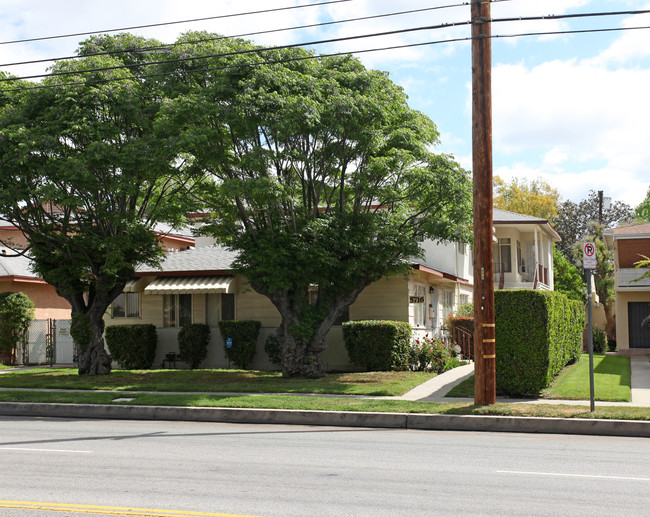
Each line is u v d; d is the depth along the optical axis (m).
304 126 16.39
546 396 14.80
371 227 18.50
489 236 13.48
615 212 56.81
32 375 20.58
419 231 18.98
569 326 20.66
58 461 8.90
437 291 27.42
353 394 15.44
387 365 20.00
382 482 7.62
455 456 9.34
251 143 17.27
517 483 7.57
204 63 16.91
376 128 17.41
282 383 17.33
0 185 17.34
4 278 26.81
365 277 19.08
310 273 17.73
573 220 56.88
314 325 18.75
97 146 16.47
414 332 22.91
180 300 24.31
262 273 18.03
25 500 6.76
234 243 18.16
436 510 6.39
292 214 17.38
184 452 9.65
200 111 15.84
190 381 18.22
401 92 18.16
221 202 18.22
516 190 56.19
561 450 9.89
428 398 14.66
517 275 33.34
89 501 6.73
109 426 12.73
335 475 8.00
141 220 19.12
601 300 39.84
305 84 16.34
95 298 20.59
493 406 13.16
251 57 16.33
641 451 9.81
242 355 22.25
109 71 17.44
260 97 15.50
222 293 23.86
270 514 6.25
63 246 19.69
